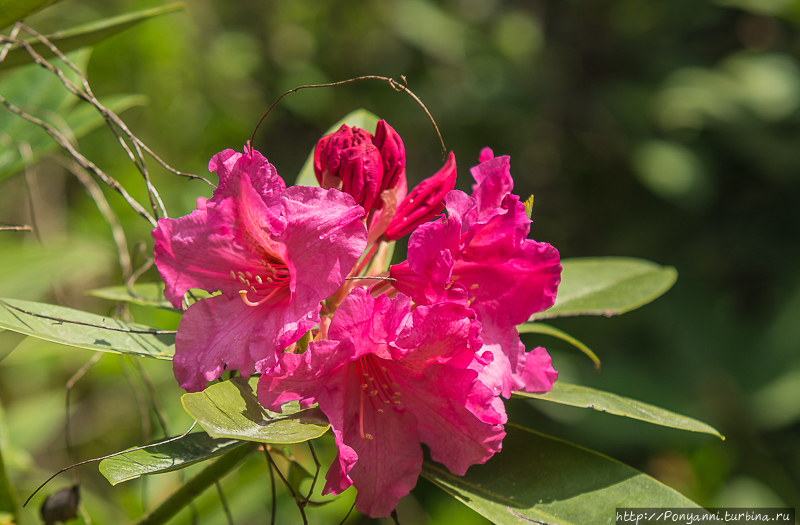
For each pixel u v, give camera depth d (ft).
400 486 2.79
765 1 5.31
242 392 2.77
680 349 5.31
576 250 6.36
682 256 5.72
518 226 2.82
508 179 2.82
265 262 2.81
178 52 5.81
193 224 2.77
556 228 6.48
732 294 5.62
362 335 2.74
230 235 2.78
